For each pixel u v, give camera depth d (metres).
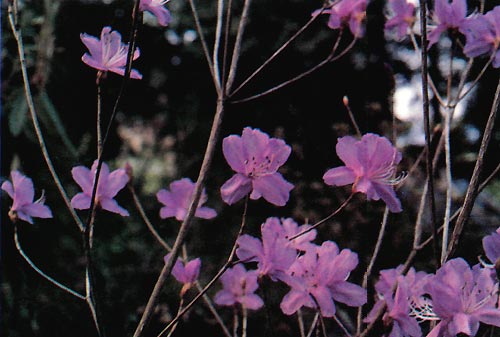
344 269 0.82
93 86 1.99
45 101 1.44
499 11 0.91
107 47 0.81
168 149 2.56
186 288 0.88
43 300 1.51
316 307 0.82
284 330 1.33
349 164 0.82
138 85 2.51
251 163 0.80
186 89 2.51
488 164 1.98
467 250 1.63
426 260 1.53
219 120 0.82
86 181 0.85
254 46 2.28
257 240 0.81
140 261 1.83
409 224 1.58
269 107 2.29
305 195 1.72
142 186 2.19
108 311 1.55
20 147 1.49
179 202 0.95
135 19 0.76
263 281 0.80
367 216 1.57
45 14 1.46
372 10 1.96
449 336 0.77
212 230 2.04
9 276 1.51
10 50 1.48
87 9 1.99
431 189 0.79
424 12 0.78
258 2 2.27
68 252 1.61
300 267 0.82
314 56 2.26
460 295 0.77
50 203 1.59
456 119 2.01
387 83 2.19
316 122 2.21
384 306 0.79
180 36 2.45
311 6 2.26
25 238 1.54
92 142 2.05
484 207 1.88
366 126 1.82
